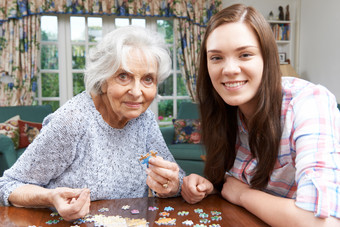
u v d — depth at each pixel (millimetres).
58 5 4441
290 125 932
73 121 1038
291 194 1052
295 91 956
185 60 4984
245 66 898
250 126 1020
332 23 4320
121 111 1019
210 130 1160
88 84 1034
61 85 4824
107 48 973
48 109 4395
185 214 949
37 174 1038
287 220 790
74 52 4844
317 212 729
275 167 1018
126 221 890
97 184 1099
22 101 4469
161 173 1017
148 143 1295
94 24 4848
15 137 3580
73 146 1049
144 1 4738
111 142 1139
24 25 4379
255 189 1016
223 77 920
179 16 4836
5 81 4441
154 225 867
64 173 1106
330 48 4379
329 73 4422
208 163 1189
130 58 954
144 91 996
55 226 864
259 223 882
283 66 4703
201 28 5000
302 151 825
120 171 1157
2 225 874
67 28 4758
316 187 750
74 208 849
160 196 1127
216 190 1207
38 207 1001
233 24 896
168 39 5180
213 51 917
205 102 1142
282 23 5273
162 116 5281
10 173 1064
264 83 939
